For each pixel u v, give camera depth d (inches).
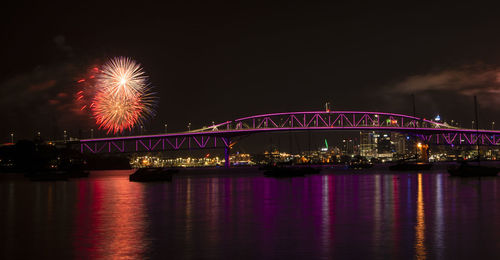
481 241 973.2
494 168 4158.5
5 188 3095.5
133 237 1045.8
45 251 916.6
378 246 933.2
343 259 836.0
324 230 1115.9
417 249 905.5
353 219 1294.3
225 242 984.9
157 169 4525.1
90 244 975.6
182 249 922.7
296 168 5383.9
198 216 1389.0
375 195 2110.0
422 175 4913.9
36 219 1352.1
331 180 3875.5
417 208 1551.4
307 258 845.8
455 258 839.1
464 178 3890.3
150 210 1563.7
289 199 1935.3
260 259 842.8
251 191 2490.2
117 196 2214.6
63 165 7386.8
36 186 3378.4
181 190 2674.7
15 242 1002.1
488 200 1820.9
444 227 1145.4
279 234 1069.1
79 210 1583.4
